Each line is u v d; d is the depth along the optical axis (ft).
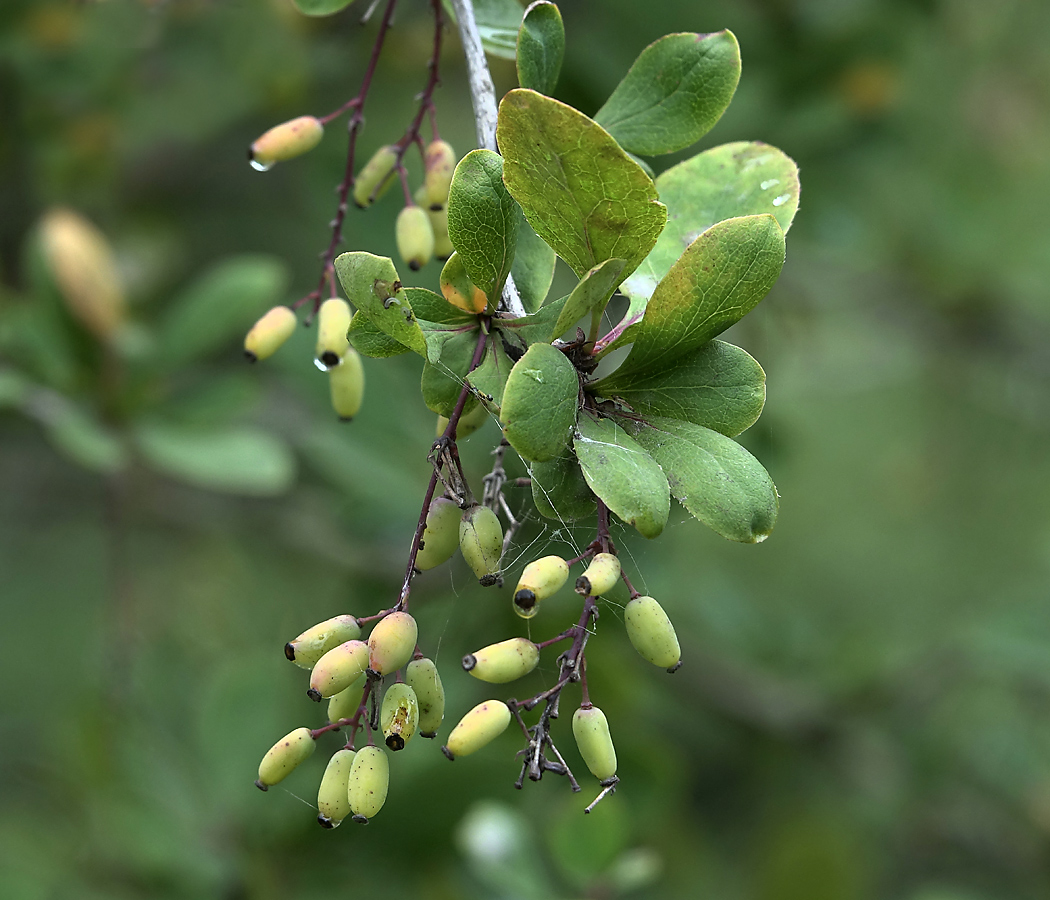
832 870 2.60
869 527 4.87
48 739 3.03
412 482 2.60
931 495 4.82
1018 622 3.34
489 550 1.30
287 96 3.05
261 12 2.92
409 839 2.11
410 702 1.29
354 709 1.32
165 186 3.61
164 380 2.34
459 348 1.33
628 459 1.28
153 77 3.05
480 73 1.39
